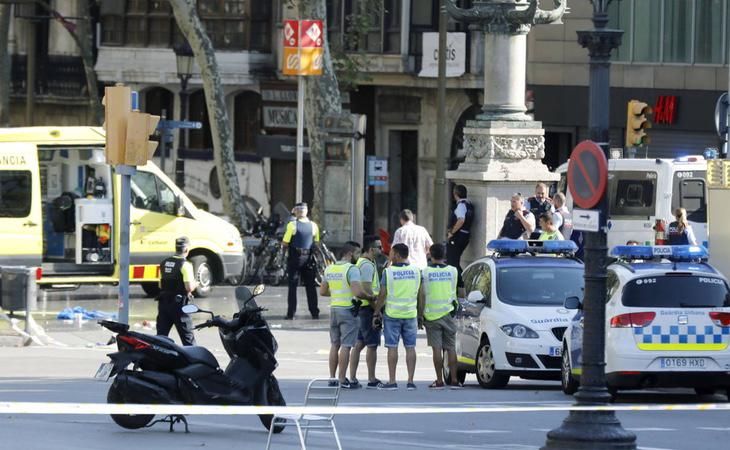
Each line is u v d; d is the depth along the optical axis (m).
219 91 156.88
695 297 69.56
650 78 160.12
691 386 69.56
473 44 166.00
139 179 116.81
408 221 97.56
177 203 117.94
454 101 171.50
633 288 69.75
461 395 73.88
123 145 76.50
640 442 58.50
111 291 127.25
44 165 114.62
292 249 107.12
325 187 140.75
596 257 51.75
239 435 58.69
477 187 110.75
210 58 156.38
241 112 183.50
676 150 160.62
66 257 115.31
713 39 157.88
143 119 76.44
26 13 189.88
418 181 174.75
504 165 110.50
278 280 131.75
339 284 76.06
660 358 68.94
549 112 163.88
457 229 109.69
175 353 57.12
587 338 51.78
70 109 191.62
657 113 159.88
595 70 52.06
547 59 163.50
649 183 115.69
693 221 115.06
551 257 81.62
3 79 179.00
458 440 58.62
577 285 78.88
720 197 81.38
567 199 128.12
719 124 102.75
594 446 50.75
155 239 116.81
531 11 110.00
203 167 184.25
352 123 139.88
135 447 54.75
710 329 69.19
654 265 71.00
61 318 106.25
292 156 176.00
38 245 112.19
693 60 158.62
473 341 79.50
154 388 57.12
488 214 110.06
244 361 58.22
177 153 182.75
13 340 93.88
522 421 64.88
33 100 185.75
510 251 82.62
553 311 76.81
